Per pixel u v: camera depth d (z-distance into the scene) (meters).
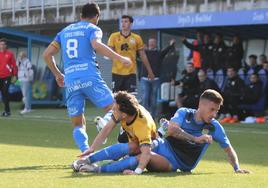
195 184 16.56
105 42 69.00
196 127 19.19
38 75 60.66
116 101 18.88
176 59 51.62
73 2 70.56
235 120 44.72
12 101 68.00
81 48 22.12
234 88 45.03
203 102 18.98
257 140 32.97
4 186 15.94
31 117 49.94
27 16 75.06
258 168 21.45
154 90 44.66
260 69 47.41
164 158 19.00
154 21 49.66
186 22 47.94
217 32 52.75
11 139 31.69
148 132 18.75
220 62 48.25
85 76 22.08
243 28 50.75
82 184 16.27
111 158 19.31
